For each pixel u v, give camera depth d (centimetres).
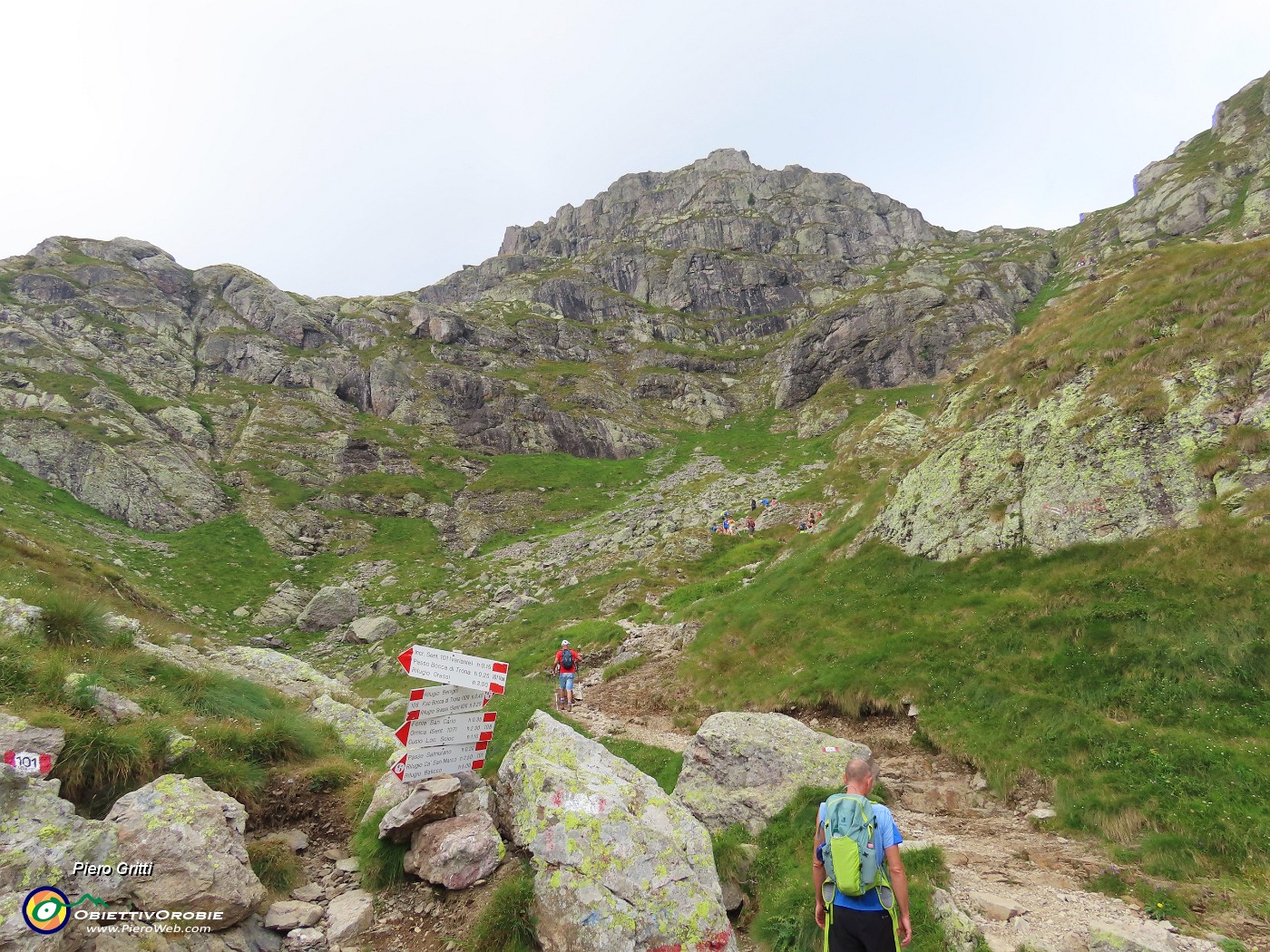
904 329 11819
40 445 7206
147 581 5784
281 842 1020
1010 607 1861
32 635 1284
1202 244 2491
